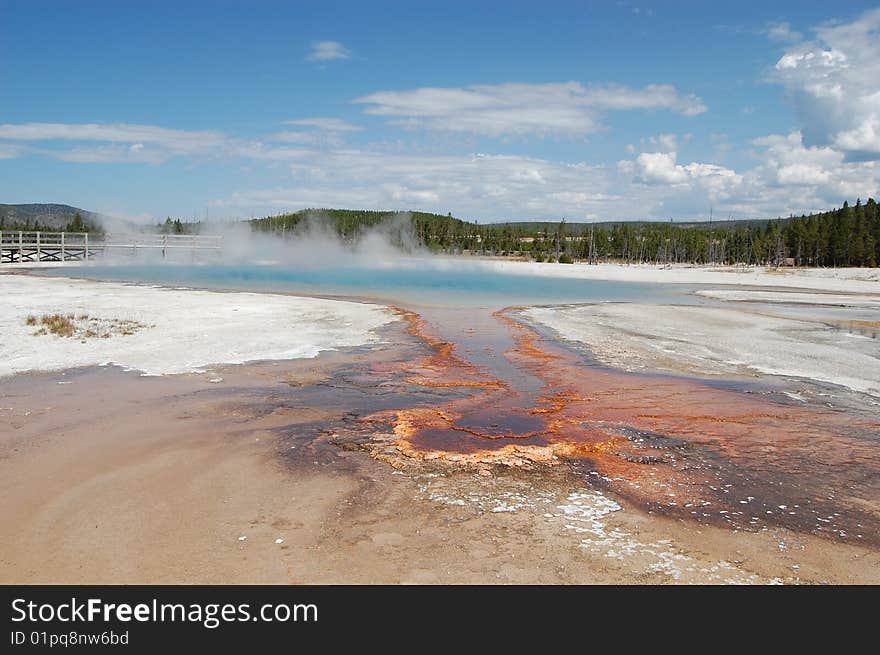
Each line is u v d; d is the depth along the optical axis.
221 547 6.01
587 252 108.94
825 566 5.97
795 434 10.20
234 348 15.84
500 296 35.03
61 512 6.68
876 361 16.34
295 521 6.57
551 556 5.96
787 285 50.19
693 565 5.90
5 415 10.02
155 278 39.38
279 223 105.62
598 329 21.42
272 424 10.00
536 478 8.03
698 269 76.25
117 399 11.12
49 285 31.70
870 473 8.52
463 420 10.59
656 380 13.88
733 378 14.20
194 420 10.07
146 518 6.58
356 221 110.62
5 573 5.54
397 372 14.07
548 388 13.01
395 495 7.32
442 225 116.56
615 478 8.13
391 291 36.00
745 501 7.49
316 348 16.36
